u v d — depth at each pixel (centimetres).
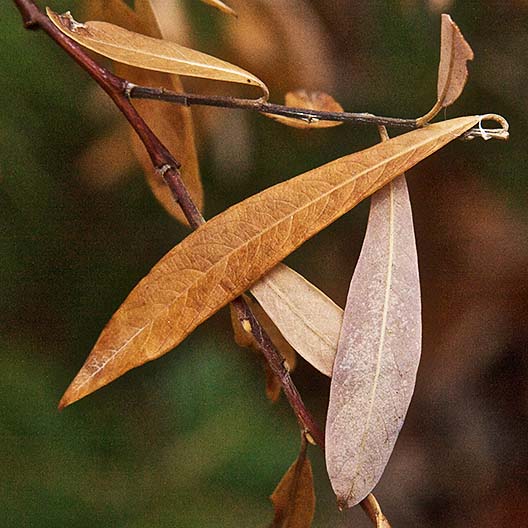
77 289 74
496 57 75
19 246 71
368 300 44
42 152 67
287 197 44
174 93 45
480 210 83
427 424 93
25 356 68
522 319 86
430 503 92
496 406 92
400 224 44
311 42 57
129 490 59
